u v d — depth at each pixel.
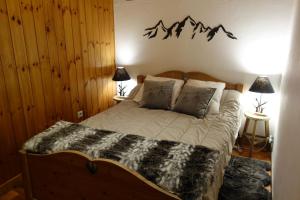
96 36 3.42
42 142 1.87
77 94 3.22
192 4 3.21
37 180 1.92
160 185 1.43
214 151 1.76
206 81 3.20
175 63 3.54
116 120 2.57
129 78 3.68
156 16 3.47
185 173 1.48
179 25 3.36
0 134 2.26
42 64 2.65
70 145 1.81
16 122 2.41
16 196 2.25
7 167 2.36
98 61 3.53
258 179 2.40
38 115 2.67
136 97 3.26
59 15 2.79
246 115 2.91
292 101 1.60
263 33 2.92
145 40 3.64
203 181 1.43
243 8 2.95
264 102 3.05
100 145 1.81
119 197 1.59
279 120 2.36
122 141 1.89
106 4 3.53
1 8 2.15
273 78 2.99
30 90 2.54
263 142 3.14
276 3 2.78
